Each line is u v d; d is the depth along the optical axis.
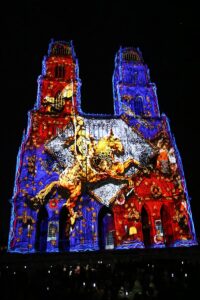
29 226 42.62
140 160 51.00
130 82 61.38
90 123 52.81
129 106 56.69
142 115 56.94
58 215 44.66
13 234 41.81
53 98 54.28
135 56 67.25
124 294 14.08
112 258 35.19
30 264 33.44
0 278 16.27
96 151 49.94
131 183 48.25
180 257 35.50
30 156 47.53
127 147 51.66
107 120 53.84
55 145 49.38
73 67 59.97
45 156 48.31
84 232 44.09
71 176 46.97
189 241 45.47
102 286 14.00
